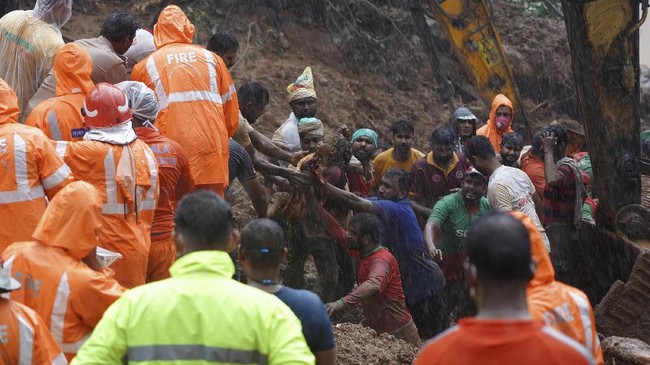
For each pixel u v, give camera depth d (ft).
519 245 31.78
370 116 146.41
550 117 157.69
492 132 102.06
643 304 78.38
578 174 83.25
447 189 89.71
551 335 30.58
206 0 146.61
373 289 72.08
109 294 45.32
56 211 45.42
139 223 57.11
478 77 119.55
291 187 76.89
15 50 71.10
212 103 66.39
